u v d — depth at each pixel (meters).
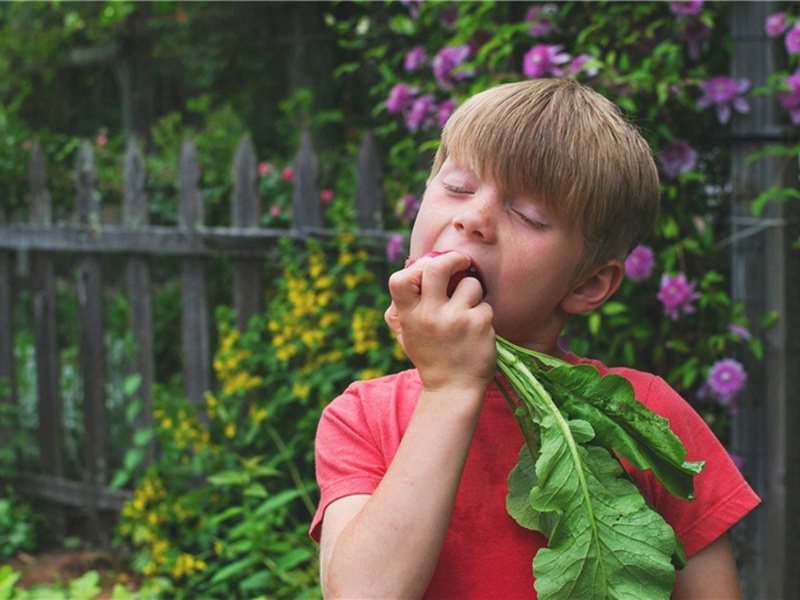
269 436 3.06
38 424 4.04
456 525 1.07
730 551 1.14
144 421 3.63
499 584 1.05
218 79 5.51
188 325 3.48
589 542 0.94
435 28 2.95
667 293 2.30
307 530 2.87
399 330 1.02
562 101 1.09
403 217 2.88
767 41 2.34
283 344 3.04
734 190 2.40
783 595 2.35
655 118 2.42
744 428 2.40
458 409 0.96
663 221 2.39
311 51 5.04
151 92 5.87
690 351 2.42
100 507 3.83
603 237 1.08
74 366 4.82
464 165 1.06
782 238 2.34
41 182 3.91
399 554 0.92
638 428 1.01
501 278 1.02
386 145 4.25
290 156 4.97
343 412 1.18
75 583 2.35
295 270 3.04
